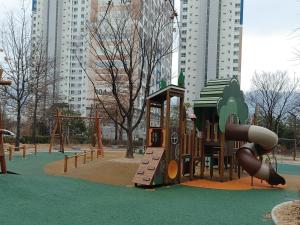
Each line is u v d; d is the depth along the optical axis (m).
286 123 50.34
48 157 25.09
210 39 56.75
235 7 56.59
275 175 14.66
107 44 26.77
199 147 16.22
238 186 14.50
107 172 15.62
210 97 15.84
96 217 8.02
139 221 7.82
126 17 25.28
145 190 12.57
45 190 11.00
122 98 30.78
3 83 13.59
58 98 48.91
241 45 57.56
